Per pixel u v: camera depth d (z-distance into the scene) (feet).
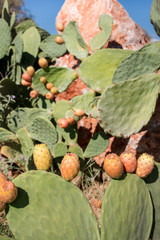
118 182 1.94
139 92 2.42
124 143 3.36
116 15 3.70
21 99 4.07
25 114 3.52
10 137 3.27
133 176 2.04
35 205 1.75
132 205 1.97
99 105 2.38
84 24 3.91
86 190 3.13
